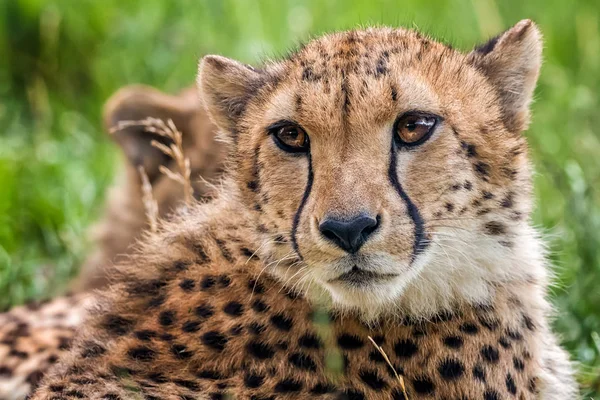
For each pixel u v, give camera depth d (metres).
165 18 19.77
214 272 10.42
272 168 10.02
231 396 9.84
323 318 9.68
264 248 10.17
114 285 11.17
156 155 15.70
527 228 10.70
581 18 20.02
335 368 9.50
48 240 15.78
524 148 10.45
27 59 19.17
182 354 10.12
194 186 14.65
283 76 10.34
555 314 12.18
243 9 19.77
